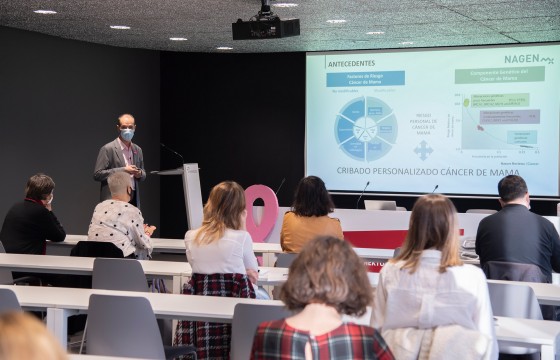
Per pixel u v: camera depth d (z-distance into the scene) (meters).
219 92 12.40
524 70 10.72
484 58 10.89
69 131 10.75
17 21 9.12
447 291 2.64
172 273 4.90
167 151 12.44
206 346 4.07
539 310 3.96
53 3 7.88
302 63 12.21
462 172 11.08
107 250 5.51
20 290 4.12
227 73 12.38
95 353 3.72
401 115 11.29
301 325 1.91
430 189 11.23
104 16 8.72
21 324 1.02
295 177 12.30
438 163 11.17
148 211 12.26
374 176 11.45
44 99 10.33
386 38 10.39
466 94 11.00
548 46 10.59
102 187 7.94
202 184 12.48
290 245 5.23
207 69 12.40
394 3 7.80
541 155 10.71
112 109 11.48
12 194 9.87
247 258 4.18
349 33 9.96
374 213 7.40
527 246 4.81
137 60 11.91
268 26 7.73
